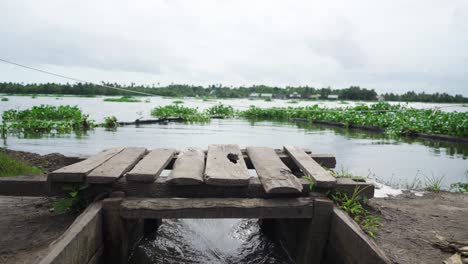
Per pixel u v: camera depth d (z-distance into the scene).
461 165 8.45
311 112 23.05
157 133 14.20
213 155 4.09
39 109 18.34
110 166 3.62
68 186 3.38
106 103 43.38
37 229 3.23
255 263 3.93
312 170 3.68
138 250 4.02
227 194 3.40
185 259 3.90
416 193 5.10
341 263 3.05
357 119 18.38
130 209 3.16
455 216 3.83
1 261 2.62
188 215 3.18
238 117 25.78
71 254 2.52
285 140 12.68
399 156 9.66
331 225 3.27
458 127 13.21
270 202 3.25
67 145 10.73
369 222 3.43
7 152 8.23
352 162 8.72
